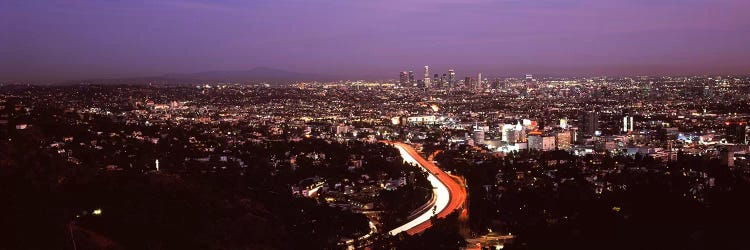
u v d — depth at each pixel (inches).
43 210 6683.1
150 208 7701.8
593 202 6796.3
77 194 7696.9
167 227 7313.0
